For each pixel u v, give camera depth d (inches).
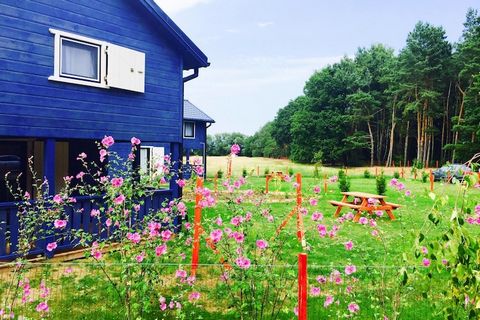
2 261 274.5
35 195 414.6
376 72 2337.6
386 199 685.3
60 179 438.9
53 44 315.9
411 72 1932.8
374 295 214.7
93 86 343.0
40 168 429.4
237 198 192.5
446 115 1968.5
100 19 349.4
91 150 423.2
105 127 353.7
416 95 1932.8
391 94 2155.5
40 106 308.0
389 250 307.3
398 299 188.5
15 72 293.7
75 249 313.1
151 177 200.7
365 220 217.2
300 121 2395.4
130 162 238.1
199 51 432.5
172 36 405.1
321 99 2357.3
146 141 389.4
